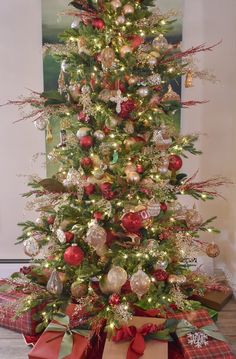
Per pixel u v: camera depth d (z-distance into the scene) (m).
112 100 1.34
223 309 1.99
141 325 1.50
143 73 1.43
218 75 2.23
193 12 2.16
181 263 1.87
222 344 1.43
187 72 1.48
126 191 1.42
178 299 1.50
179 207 1.61
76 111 1.47
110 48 1.34
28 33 2.18
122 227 1.45
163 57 1.46
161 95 1.56
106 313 1.43
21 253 2.45
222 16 2.16
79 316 1.53
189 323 1.52
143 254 1.40
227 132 2.29
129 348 1.35
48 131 1.51
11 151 2.33
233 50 2.18
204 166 2.34
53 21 2.14
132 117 1.46
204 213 2.37
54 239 1.52
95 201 1.42
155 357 1.32
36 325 1.71
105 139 1.41
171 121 1.49
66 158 1.55
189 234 1.58
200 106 2.27
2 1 2.13
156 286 1.52
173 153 1.52
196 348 1.40
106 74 1.40
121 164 1.43
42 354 1.35
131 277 1.37
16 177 2.36
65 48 1.45
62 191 1.45
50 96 1.43
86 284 1.54
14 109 2.27
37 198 1.56
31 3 2.14
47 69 2.21
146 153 1.42
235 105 2.19
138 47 1.42
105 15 1.37
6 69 2.22
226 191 2.31
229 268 2.29
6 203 2.40
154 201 1.38
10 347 1.66
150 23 1.44
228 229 2.31
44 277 1.75
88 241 1.32
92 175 1.44
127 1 1.38
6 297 1.82
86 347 1.38
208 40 2.19
